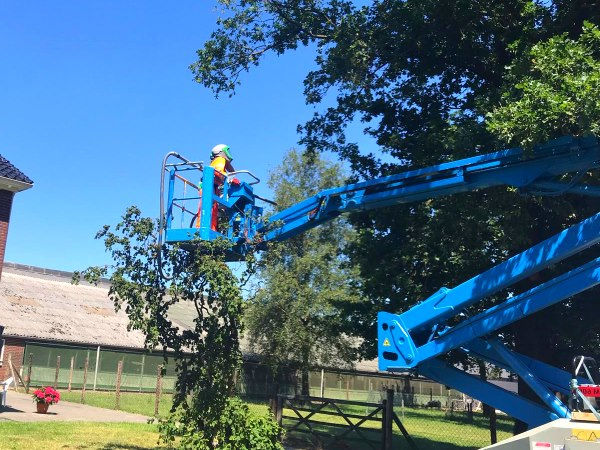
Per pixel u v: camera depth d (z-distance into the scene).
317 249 34.69
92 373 33.66
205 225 8.64
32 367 31.03
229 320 8.67
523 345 11.55
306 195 36.94
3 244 18.00
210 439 8.66
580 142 7.09
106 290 45.69
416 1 11.72
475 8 11.47
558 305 11.61
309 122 15.36
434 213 12.16
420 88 13.97
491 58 12.13
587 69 7.21
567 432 4.29
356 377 47.28
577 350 12.28
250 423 8.84
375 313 13.77
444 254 12.37
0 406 17.33
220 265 8.33
